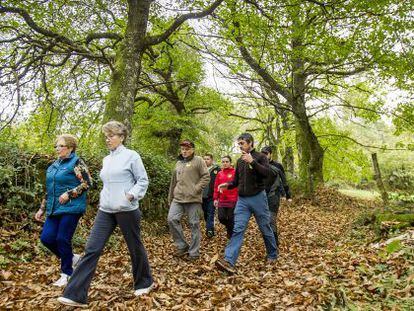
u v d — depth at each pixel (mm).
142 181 4184
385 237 6301
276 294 4301
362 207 15820
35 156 7113
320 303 3852
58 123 12227
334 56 14477
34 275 4691
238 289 4555
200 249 7402
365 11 12336
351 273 4609
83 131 12961
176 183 6820
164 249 7121
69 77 12906
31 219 6273
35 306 3830
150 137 18859
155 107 17797
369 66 15062
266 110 23172
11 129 10430
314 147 18469
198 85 18234
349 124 25203
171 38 14305
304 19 12617
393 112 17750
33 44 10430
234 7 11734
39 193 6781
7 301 3887
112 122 4301
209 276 5215
